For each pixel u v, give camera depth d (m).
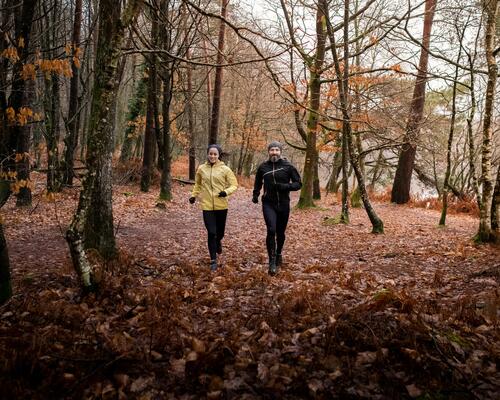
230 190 6.11
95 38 11.14
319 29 12.31
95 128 3.78
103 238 5.88
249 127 31.91
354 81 11.87
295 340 3.20
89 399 2.49
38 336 3.09
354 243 8.98
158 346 3.14
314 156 15.45
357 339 3.07
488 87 7.89
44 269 5.88
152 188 18.59
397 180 19.34
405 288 4.88
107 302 4.14
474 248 7.70
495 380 2.57
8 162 5.42
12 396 2.45
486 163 8.09
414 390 2.50
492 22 7.79
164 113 14.60
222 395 2.55
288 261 6.93
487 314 3.66
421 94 16.27
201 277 5.54
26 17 5.33
